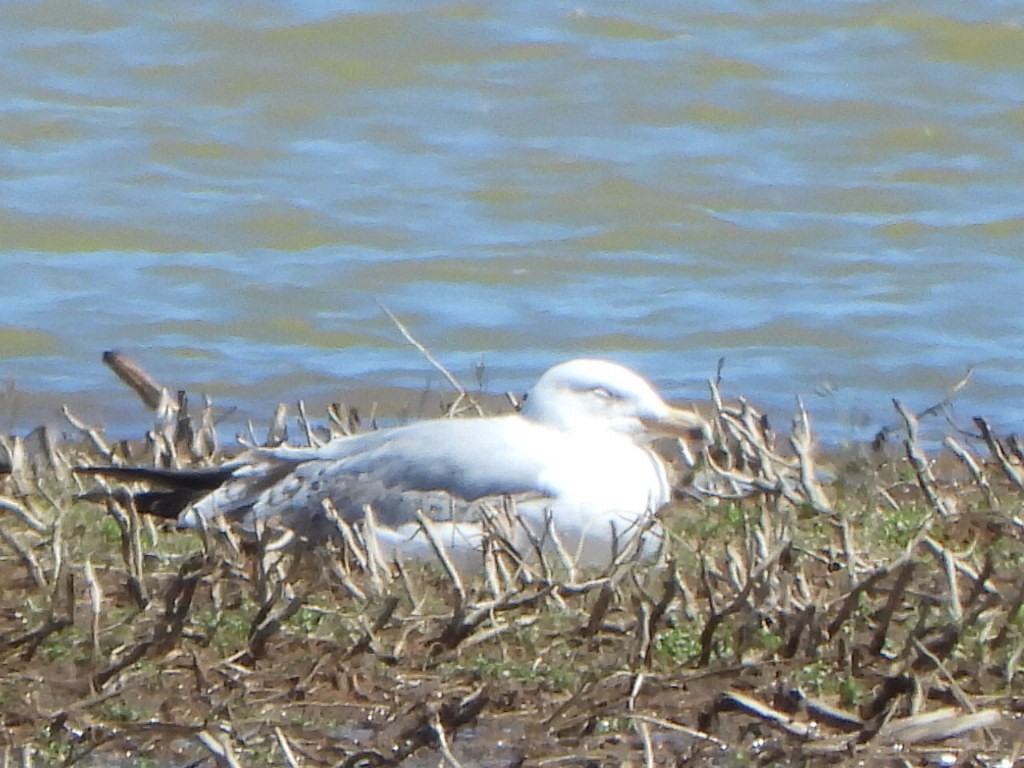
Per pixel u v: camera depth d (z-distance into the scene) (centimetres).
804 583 942
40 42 2697
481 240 2162
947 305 1945
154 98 2583
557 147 2448
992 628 922
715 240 2181
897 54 2723
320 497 1069
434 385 1683
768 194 2330
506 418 1102
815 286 2028
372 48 2716
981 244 2172
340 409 1365
